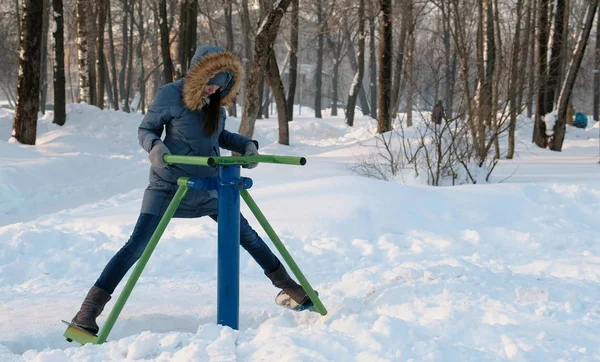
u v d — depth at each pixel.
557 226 7.49
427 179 11.22
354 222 7.33
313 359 2.92
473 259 6.06
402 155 12.66
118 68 56.97
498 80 14.33
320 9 31.86
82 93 24.53
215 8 37.00
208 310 4.30
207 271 5.69
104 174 15.21
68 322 3.87
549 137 20.38
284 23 31.94
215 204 3.79
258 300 4.55
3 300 4.59
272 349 3.04
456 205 8.02
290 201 8.00
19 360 3.16
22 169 13.15
